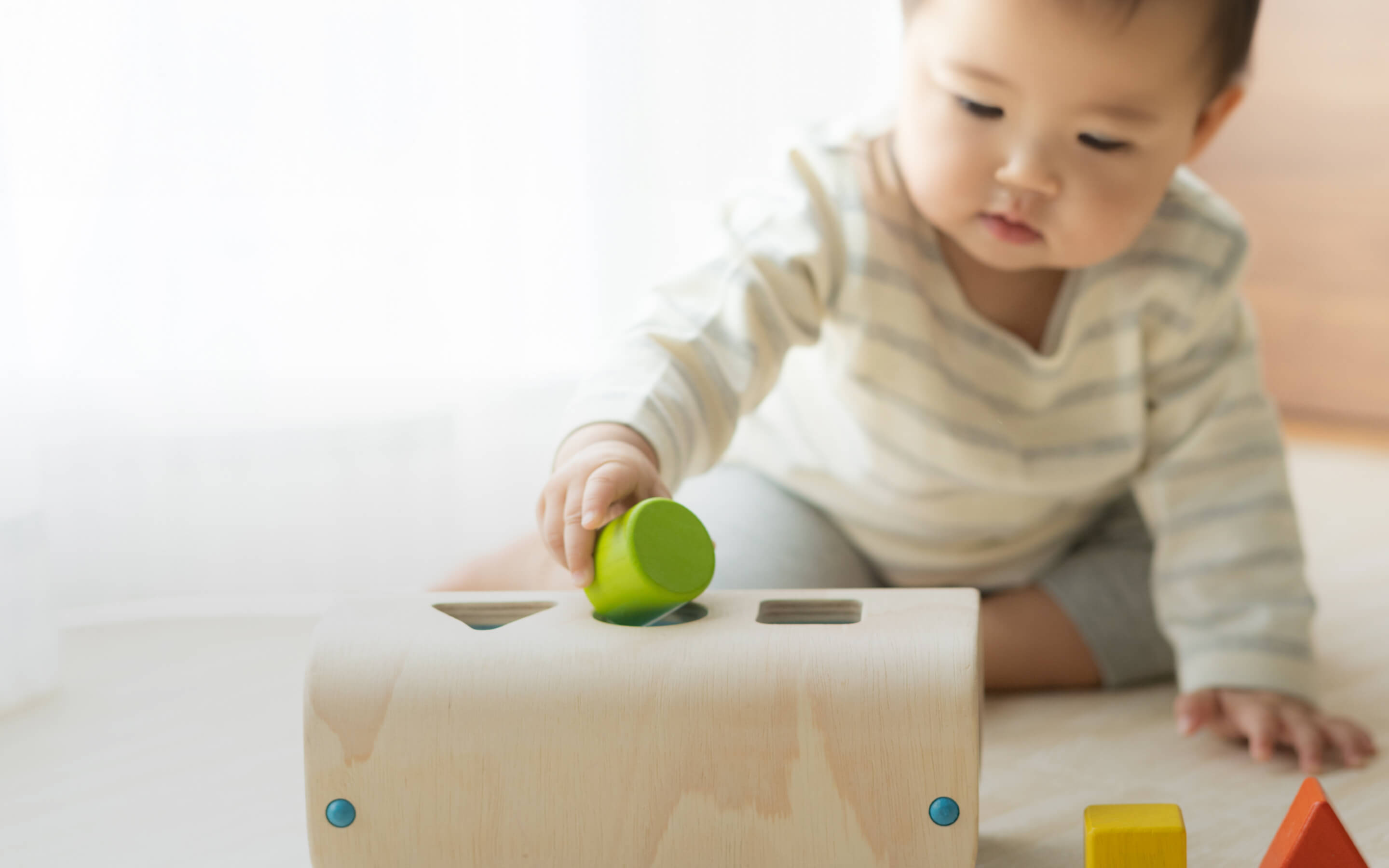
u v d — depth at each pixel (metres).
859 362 0.88
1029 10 0.72
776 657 0.54
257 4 1.05
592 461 0.62
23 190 1.00
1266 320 1.85
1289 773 0.76
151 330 1.04
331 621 0.58
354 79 1.08
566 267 1.19
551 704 0.54
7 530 0.88
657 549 0.56
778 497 0.97
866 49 1.29
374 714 0.54
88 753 0.80
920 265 0.86
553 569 0.94
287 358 1.08
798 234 0.84
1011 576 0.97
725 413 0.75
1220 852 0.64
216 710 0.87
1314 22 1.75
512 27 1.15
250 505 1.09
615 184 1.21
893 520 0.95
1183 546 0.89
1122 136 0.74
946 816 0.52
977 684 0.54
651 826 0.53
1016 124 0.75
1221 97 0.81
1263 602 0.85
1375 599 1.09
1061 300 0.86
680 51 1.24
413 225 1.11
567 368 1.18
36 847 0.67
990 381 0.88
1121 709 0.88
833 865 0.53
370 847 0.54
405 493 1.12
